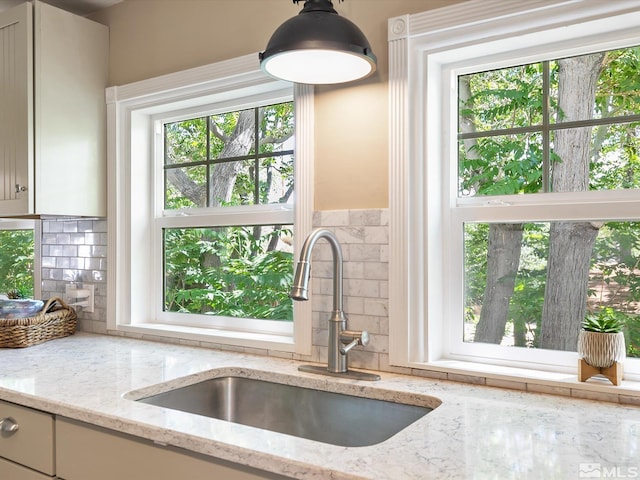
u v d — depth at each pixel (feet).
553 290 5.32
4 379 5.34
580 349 4.84
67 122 7.48
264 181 7.23
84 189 7.70
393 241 5.55
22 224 9.07
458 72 5.85
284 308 6.97
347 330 5.65
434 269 5.65
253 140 7.35
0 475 5.17
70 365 5.97
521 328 5.46
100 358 6.34
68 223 8.47
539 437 3.80
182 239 7.97
